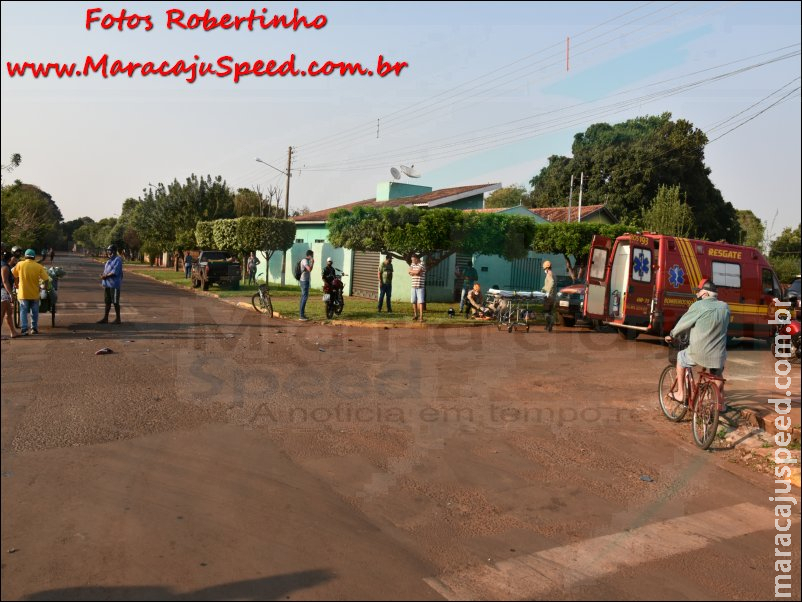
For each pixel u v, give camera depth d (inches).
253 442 242.4
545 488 212.8
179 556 154.3
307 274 657.6
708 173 1717.5
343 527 175.0
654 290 572.4
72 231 6432.1
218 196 1824.6
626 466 238.7
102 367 362.0
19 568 145.6
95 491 189.3
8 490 187.3
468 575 154.0
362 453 236.8
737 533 185.0
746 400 333.4
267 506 185.5
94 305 745.6
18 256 522.3
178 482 199.9
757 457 254.4
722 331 269.7
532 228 768.3
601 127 1897.1
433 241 684.1
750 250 623.5
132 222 2285.9
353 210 721.6
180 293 1031.0
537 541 174.1
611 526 186.1
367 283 1021.2
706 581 156.9
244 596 138.6
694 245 587.5
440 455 239.5
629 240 575.5
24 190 1695.4
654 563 165.2
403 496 199.2
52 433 239.8
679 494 213.3
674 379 304.3
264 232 1128.2
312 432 258.7
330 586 144.8
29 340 453.1
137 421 260.1
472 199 1087.0
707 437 261.1
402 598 141.7
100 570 146.2
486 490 208.1
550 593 147.9
